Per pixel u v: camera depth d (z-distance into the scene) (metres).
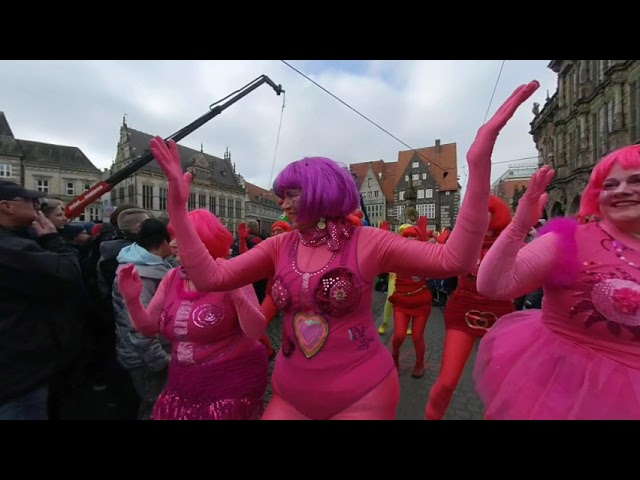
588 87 18.52
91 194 6.79
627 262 1.16
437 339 5.11
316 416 1.28
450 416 2.85
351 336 1.27
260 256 1.48
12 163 35.59
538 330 1.38
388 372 1.32
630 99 14.91
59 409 2.56
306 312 1.30
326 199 1.25
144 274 2.16
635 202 1.16
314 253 1.33
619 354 1.14
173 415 1.59
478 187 1.07
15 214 1.71
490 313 2.37
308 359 1.28
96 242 3.06
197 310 1.64
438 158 51.38
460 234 1.11
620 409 1.09
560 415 1.17
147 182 41.31
